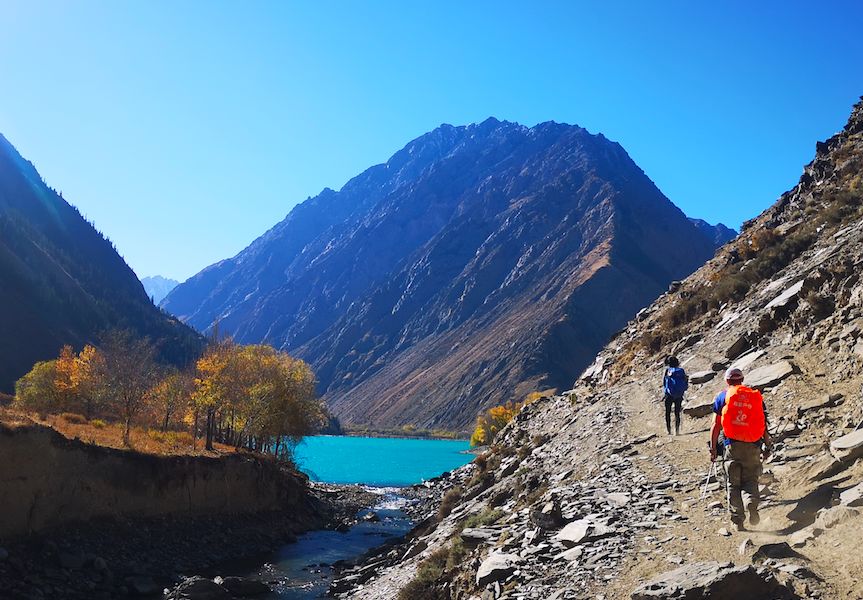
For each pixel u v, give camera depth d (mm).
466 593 10844
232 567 30000
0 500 24984
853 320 14273
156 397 47906
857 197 27078
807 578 6398
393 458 122312
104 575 25375
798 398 12852
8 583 22328
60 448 28156
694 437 14688
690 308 31172
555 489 14555
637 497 11148
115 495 30531
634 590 7105
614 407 22984
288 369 60594
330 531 42562
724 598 6270
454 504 27516
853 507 7461
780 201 38500
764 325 19172
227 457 39938
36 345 154000
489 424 132375
